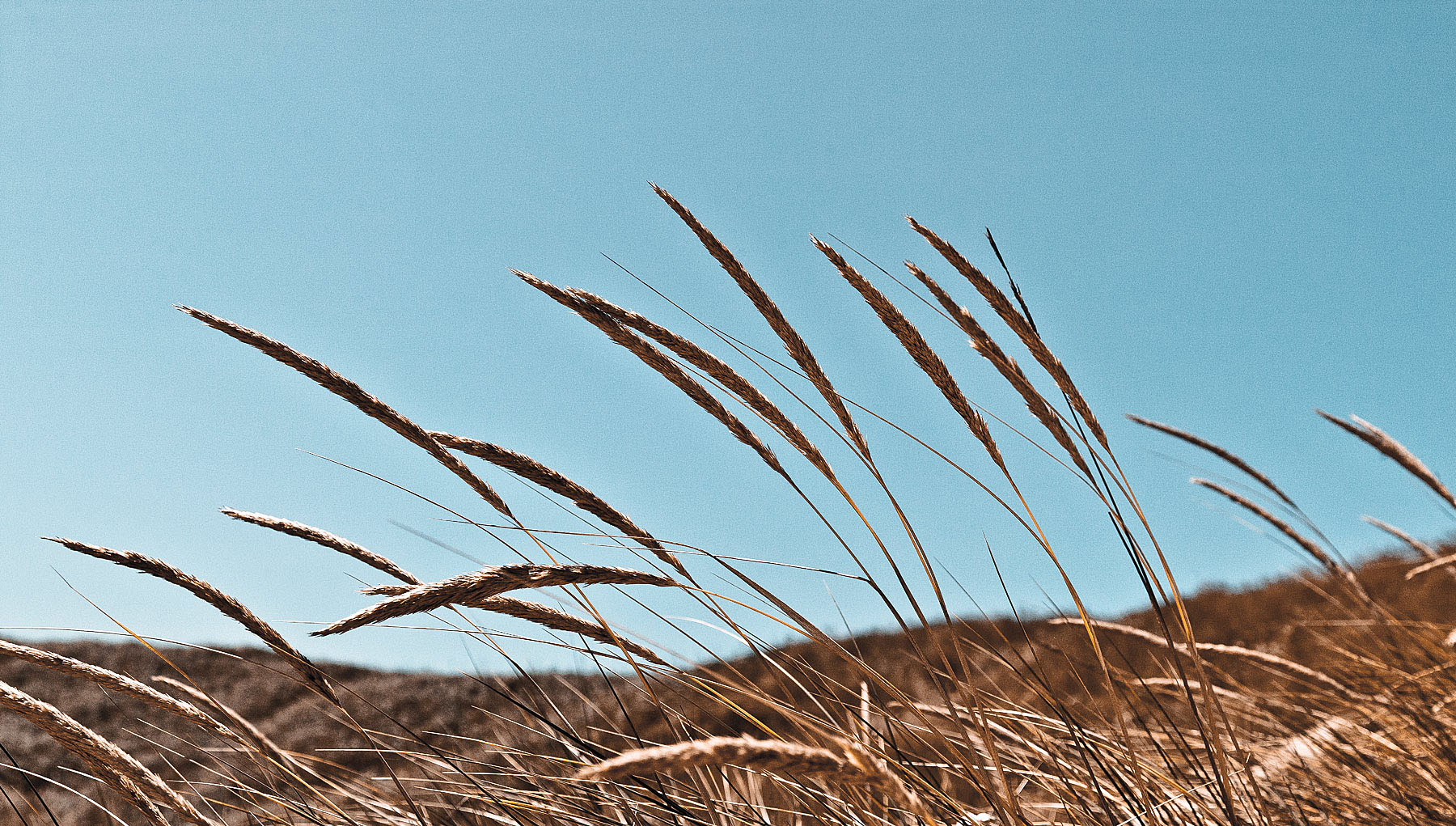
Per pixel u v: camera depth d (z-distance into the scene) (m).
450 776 1.50
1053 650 1.49
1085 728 1.47
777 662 1.35
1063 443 1.33
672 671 1.34
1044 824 1.40
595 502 1.28
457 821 1.53
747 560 1.33
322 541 1.38
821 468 1.32
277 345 1.26
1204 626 4.71
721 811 1.45
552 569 1.22
